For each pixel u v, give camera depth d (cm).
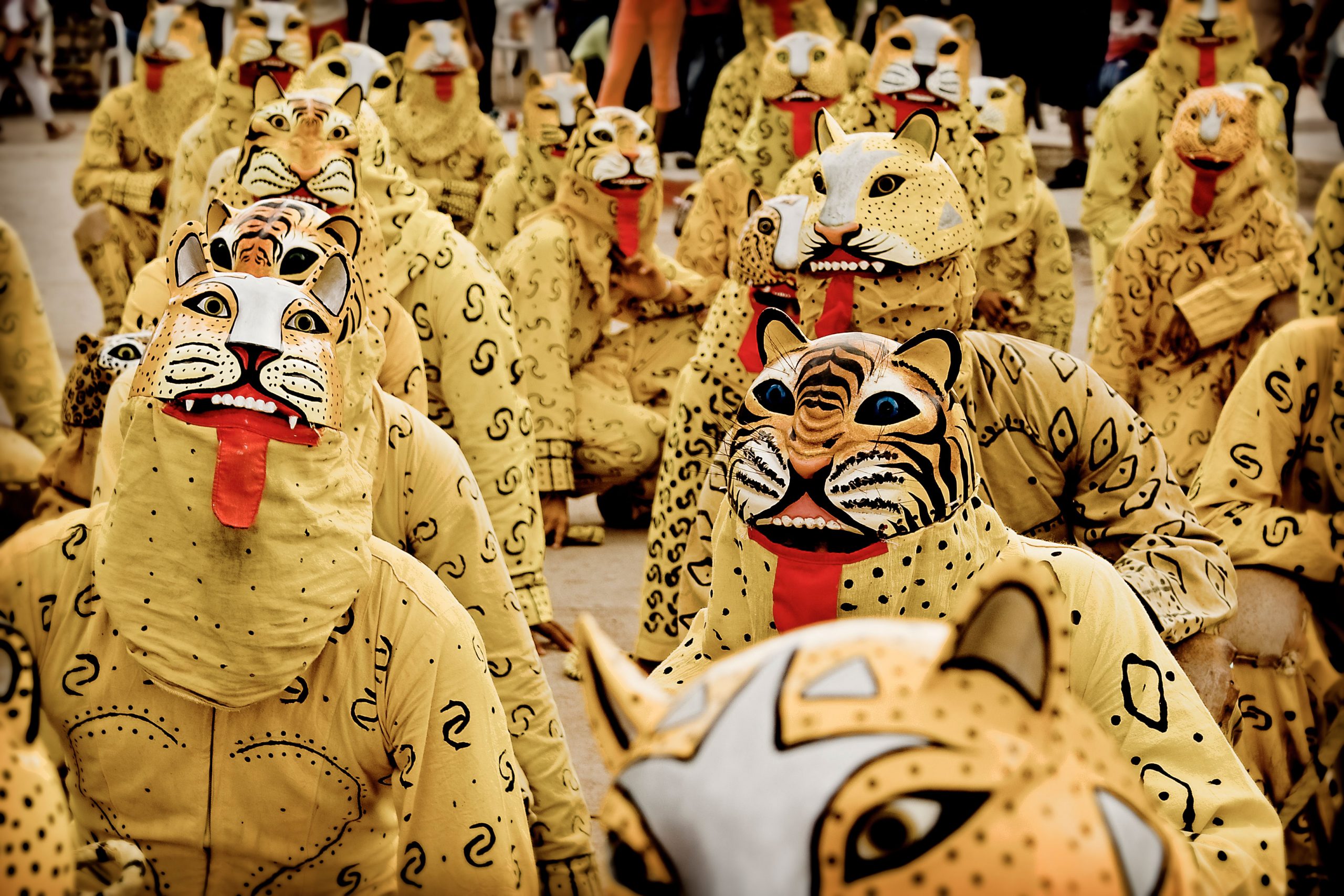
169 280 190
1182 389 477
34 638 190
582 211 545
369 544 193
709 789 100
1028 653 104
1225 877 174
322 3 992
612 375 577
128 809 193
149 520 180
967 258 248
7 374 439
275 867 198
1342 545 302
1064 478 270
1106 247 705
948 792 98
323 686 192
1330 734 295
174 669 181
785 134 643
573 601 486
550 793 251
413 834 194
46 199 1058
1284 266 459
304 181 309
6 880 115
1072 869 98
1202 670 252
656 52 1025
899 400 169
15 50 1255
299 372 182
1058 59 1051
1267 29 813
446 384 371
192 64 717
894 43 458
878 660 105
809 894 96
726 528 182
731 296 379
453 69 724
